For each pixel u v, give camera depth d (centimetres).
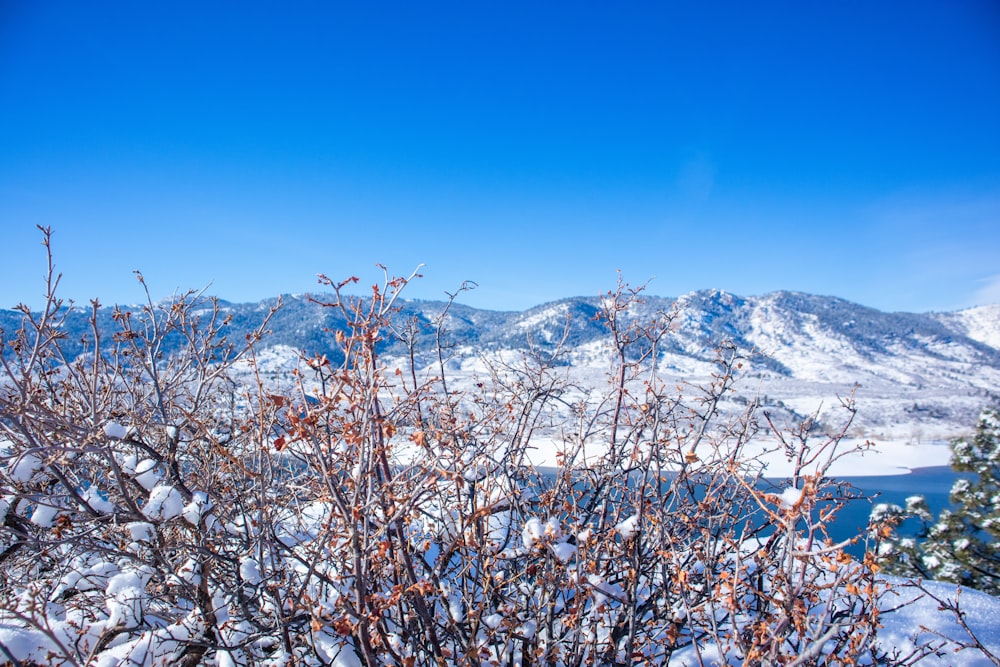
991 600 446
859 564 226
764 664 217
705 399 319
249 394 299
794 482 276
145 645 268
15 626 263
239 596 277
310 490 282
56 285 296
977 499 795
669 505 327
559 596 325
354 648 280
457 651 296
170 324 346
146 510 268
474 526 289
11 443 309
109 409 348
